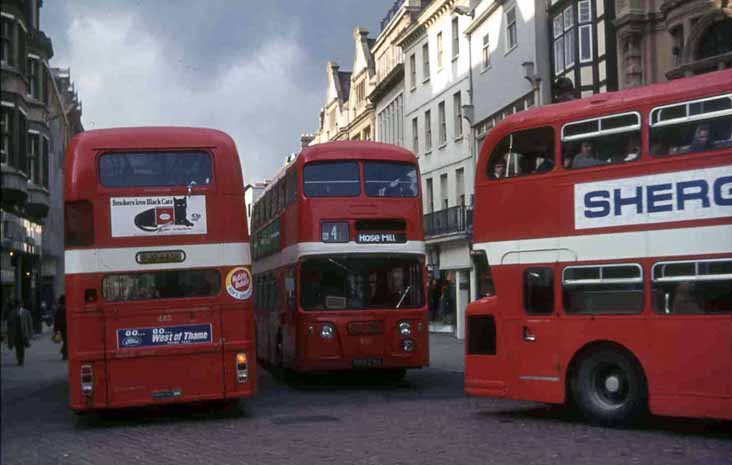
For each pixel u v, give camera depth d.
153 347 15.00
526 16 34.88
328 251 20.06
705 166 12.23
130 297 14.99
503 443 12.02
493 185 14.70
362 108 69.12
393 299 20.19
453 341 37.75
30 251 46.81
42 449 12.95
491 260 14.66
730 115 12.07
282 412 16.41
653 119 12.84
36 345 40.62
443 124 48.38
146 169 15.20
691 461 10.30
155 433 14.27
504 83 38.00
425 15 49.31
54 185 67.44
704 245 12.15
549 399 13.81
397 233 20.31
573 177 13.66
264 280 26.23
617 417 13.09
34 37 48.28
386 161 20.53
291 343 20.72
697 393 12.12
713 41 25.48
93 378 14.84
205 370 15.12
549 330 13.85
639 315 12.77
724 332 11.88
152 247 15.08
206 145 15.38
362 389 20.53
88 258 14.93
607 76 29.56
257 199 28.83
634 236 12.89
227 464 11.07
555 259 13.81
